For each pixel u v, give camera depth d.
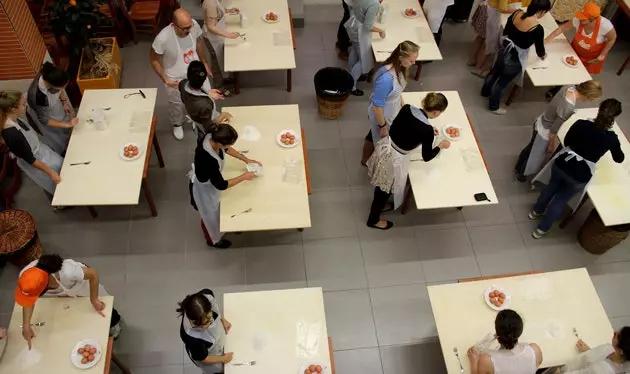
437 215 5.49
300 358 3.60
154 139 5.28
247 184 4.47
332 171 5.77
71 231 5.16
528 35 5.53
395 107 4.95
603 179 4.86
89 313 3.75
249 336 3.67
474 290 4.00
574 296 4.00
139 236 5.16
